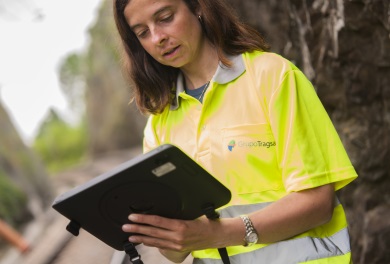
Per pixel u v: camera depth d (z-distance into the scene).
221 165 2.20
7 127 21.17
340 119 5.32
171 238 1.98
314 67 5.33
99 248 10.64
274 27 6.52
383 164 5.14
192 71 2.33
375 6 4.27
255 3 6.71
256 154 2.16
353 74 5.00
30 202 17.41
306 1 5.17
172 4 2.19
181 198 1.97
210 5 2.24
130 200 1.98
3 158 18.81
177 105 2.36
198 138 2.26
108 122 42.59
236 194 2.18
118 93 41.62
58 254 11.09
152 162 1.85
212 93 2.23
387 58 4.70
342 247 2.16
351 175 2.11
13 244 12.45
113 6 2.34
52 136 59.12
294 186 2.08
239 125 2.18
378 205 5.21
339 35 4.82
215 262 2.28
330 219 2.12
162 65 2.40
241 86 2.21
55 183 29.00
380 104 5.01
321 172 2.09
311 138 2.12
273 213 2.06
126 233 2.10
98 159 40.59
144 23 2.21
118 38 2.44
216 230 2.02
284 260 2.12
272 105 2.12
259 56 2.22
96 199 1.96
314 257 2.11
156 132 2.44
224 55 2.24
